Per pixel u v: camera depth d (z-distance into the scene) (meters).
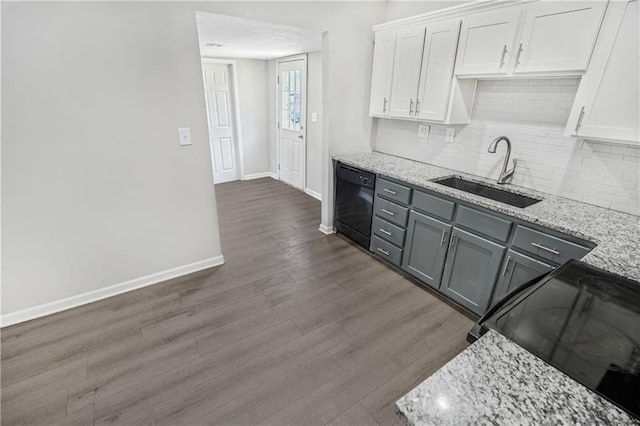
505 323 0.89
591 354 0.77
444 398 0.63
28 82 1.73
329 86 2.90
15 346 1.86
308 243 3.24
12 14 1.62
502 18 1.91
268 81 5.14
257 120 5.29
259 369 1.74
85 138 1.96
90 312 2.16
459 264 2.20
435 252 2.35
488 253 2.00
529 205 2.09
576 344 0.81
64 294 2.16
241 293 2.41
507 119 2.27
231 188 5.02
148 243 2.40
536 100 2.09
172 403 1.54
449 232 2.20
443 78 2.34
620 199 1.83
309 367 1.76
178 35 2.07
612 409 0.62
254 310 2.22
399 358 1.83
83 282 2.21
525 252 1.80
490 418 0.59
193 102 2.26
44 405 1.52
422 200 2.35
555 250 1.66
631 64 1.47
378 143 3.39
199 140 2.37
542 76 1.84
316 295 2.40
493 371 0.71
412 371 1.75
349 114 3.12
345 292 2.45
